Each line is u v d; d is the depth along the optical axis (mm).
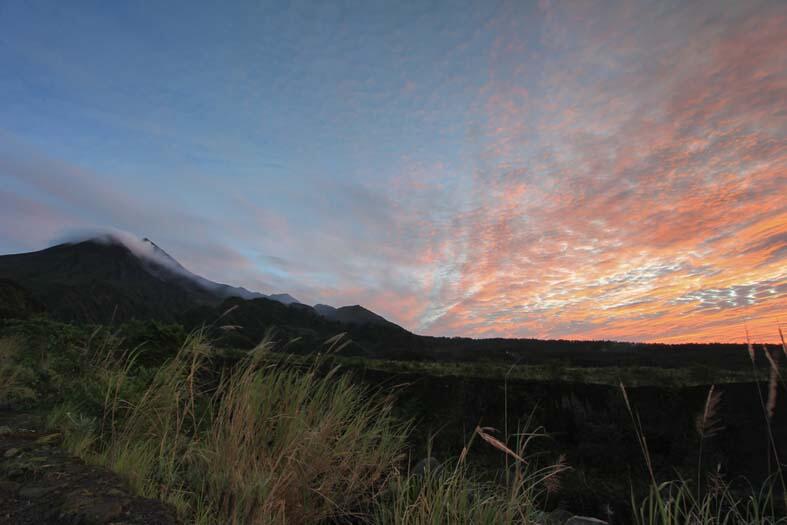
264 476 2729
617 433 8039
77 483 2670
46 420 4043
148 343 5902
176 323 6258
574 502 5793
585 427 8289
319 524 2768
